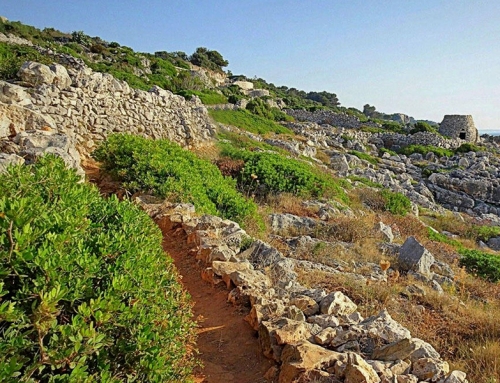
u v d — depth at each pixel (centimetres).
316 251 1070
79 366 239
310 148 3441
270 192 1684
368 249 1190
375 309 715
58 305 296
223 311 584
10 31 4059
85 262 305
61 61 1734
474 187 3403
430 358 448
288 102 7219
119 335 307
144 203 1010
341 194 1977
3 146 862
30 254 271
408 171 3775
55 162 537
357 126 5553
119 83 1573
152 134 1716
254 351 497
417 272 1073
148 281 349
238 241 795
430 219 2442
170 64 5631
